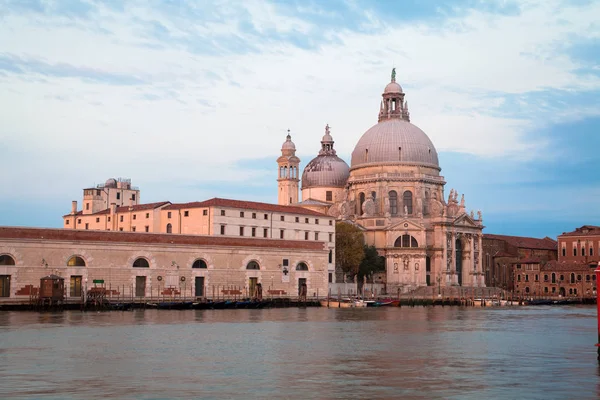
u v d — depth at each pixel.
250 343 67.06
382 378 46.22
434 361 54.75
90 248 130.00
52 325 85.25
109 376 46.22
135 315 107.69
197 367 50.66
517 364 53.12
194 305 130.00
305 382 44.53
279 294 156.25
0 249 120.62
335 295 183.12
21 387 42.03
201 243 144.25
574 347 65.56
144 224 173.75
